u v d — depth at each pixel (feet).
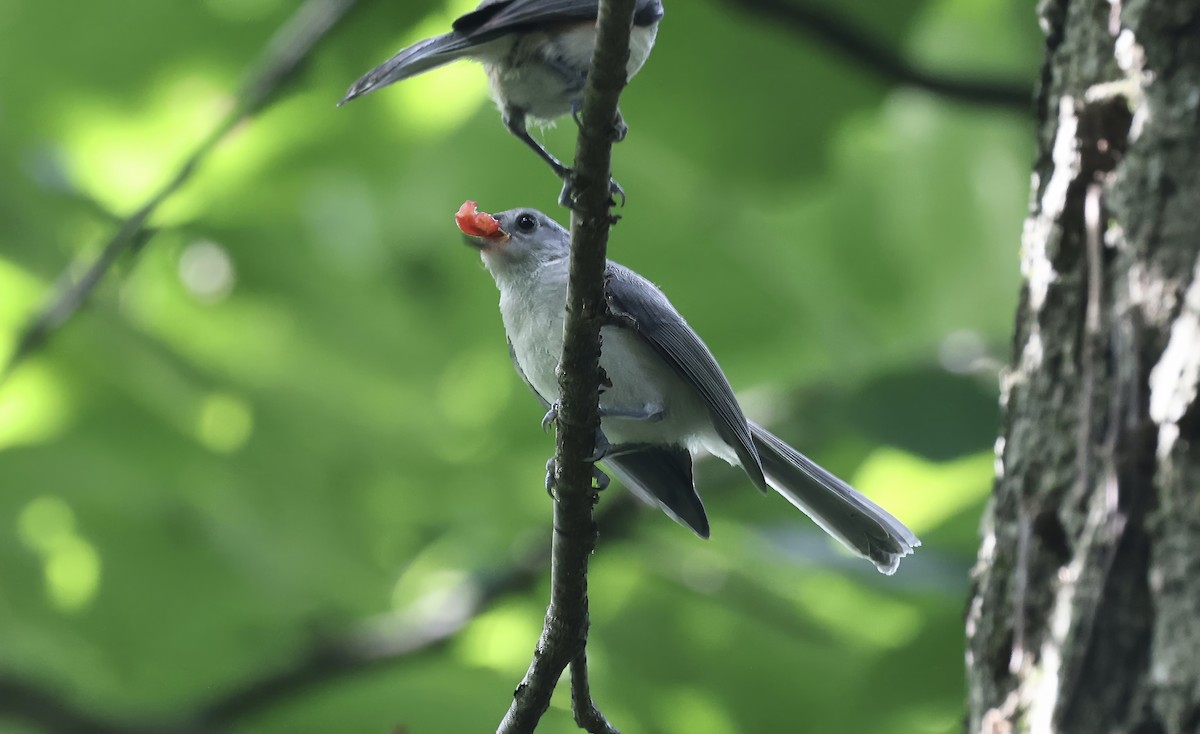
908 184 42.19
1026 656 17.30
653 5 20.21
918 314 42.22
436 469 43.70
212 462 42.98
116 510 41.68
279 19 37.81
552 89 18.74
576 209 14.70
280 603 41.78
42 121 40.22
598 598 40.83
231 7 37.47
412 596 43.73
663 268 42.04
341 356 44.78
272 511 42.98
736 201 39.17
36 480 41.24
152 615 41.65
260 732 39.32
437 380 44.39
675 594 40.34
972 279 41.91
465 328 43.60
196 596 41.75
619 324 21.40
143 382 42.39
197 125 39.86
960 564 32.22
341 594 42.14
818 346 41.63
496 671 39.81
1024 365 18.86
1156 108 17.61
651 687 39.45
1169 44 17.78
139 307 43.47
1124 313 17.12
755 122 36.35
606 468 23.54
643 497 23.36
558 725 37.78
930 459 31.76
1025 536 17.75
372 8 35.19
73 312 33.19
